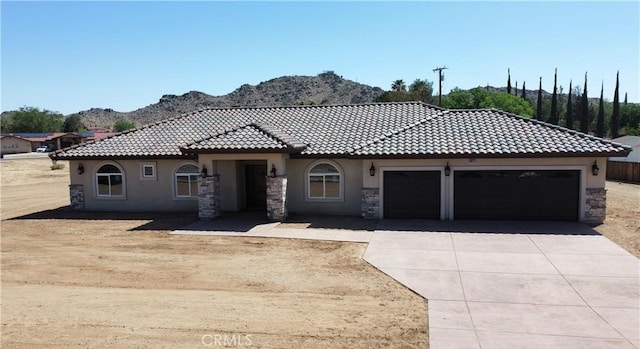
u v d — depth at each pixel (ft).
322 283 39.73
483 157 59.98
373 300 35.55
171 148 74.84
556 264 43.73
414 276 41.14
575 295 35.94
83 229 64.49
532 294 36.32
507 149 59.62
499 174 62.80
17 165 190.19
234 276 41.91
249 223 65.16
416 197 65.16
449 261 45.39
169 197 75.92
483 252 48.26
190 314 32.81
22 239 59.06
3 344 28.30
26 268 45.52
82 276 42.57
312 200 70.64
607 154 57.16
